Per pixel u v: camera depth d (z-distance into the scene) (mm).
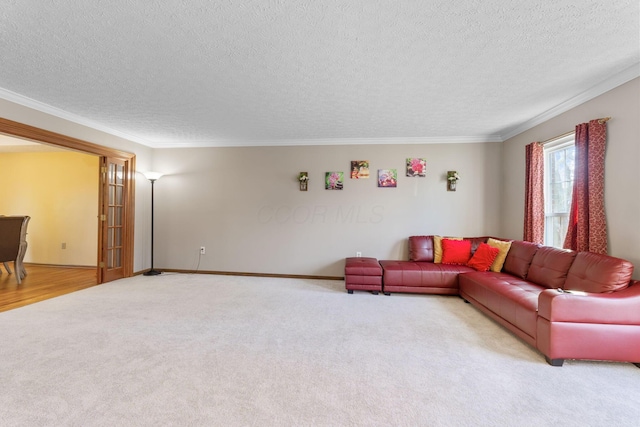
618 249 2641
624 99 2596
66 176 5996
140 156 5234
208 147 5375
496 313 2971
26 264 6078
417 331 2832
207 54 2361
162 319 3051
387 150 4992
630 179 2533
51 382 1896
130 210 5008
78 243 5949
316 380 1977
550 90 3020
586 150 2906
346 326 2936
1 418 1562
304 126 4348
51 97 3277
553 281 2906
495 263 3930
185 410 1649
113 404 1689
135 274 5156
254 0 1731
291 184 5188
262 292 4152
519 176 4305
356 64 2514
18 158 6148
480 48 2252
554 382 1983
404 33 2064
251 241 5277
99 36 2113
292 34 2086
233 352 2352
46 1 1738
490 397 1812
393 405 1727
